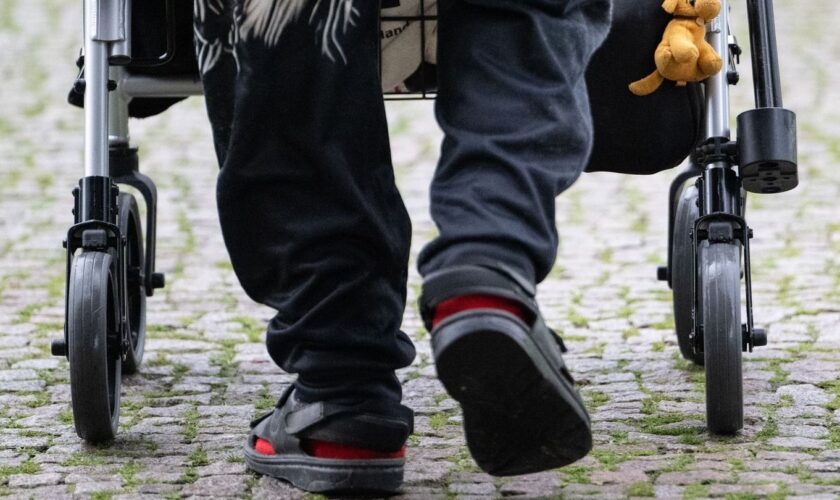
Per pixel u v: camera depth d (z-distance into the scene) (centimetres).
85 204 704
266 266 593
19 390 877
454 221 506
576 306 1166
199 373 935
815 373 888
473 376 509
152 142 2012
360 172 570
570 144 520
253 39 556
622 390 862
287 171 571
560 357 532
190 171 1825
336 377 608
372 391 612
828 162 1802
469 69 528
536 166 512
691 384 870
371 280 586
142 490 646
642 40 707
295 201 575
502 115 516
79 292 691
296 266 582
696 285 727
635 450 708
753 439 724
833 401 811
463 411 536
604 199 1664
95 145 708
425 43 711
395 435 613
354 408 611
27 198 1653
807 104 2189
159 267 1346
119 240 718
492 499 625
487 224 501
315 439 622
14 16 3014
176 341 1046
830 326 1050
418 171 1819
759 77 718
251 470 673
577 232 1492
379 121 568
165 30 755
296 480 634
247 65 559
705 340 709
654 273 1296
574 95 527
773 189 717
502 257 501
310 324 590
